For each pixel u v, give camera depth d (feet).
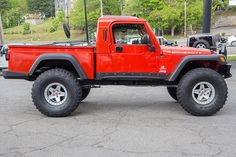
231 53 92.38
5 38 264.52
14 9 335.67
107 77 26.61
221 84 26.03
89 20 180.86
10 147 19.52
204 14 72.49
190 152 18.51
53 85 26.30
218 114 26.78
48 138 21.09
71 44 29.66
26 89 39.93
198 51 26.68
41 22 355.77
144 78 26.63
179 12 228.84
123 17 26.71
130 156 17.99
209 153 18.35
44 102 26.30
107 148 19.21
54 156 18.11
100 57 26.43
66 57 26.09
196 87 26.18
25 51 26.58
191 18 235.81
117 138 20.94
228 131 22.22
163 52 26.40
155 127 23.22
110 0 203.41
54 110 26.11
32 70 26.37
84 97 31.73
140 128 23.02
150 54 26.43
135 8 174.09
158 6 174.60
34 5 382.83
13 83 44.96
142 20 26.43
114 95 35.04
